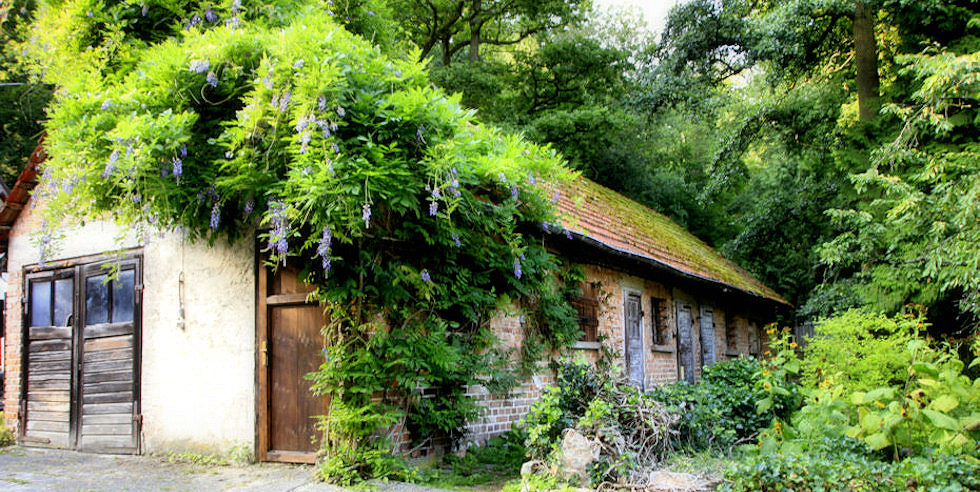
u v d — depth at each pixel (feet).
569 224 30.25
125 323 27.86
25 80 55.72
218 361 24.88
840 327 30.17
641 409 23.31
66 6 26.32
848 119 56.34
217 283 25.31
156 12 26.53
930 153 39.63
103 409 28.04
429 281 22.09
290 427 23.17
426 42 78.84
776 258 70.85
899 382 29.30
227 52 21.54
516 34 90.33
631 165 80.18
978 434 20.15
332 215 18.57
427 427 23.18
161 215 21.80
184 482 21.18
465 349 24.39
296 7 26.99
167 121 19.67
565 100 83.20
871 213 43.60
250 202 21.29
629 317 39.06
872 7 48.44
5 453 28.30
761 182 80.28
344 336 21.49
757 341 64.75
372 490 19.62
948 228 31.12
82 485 21.24
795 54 51.42
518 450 25.77
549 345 30.76
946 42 45.19
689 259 49.75
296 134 19.86
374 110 20.07
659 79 55.93
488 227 23.24
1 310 44.42
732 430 26.27
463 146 21.36
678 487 18.85
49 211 21.70
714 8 53.52
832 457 19.95
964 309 32.78
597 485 19.58
